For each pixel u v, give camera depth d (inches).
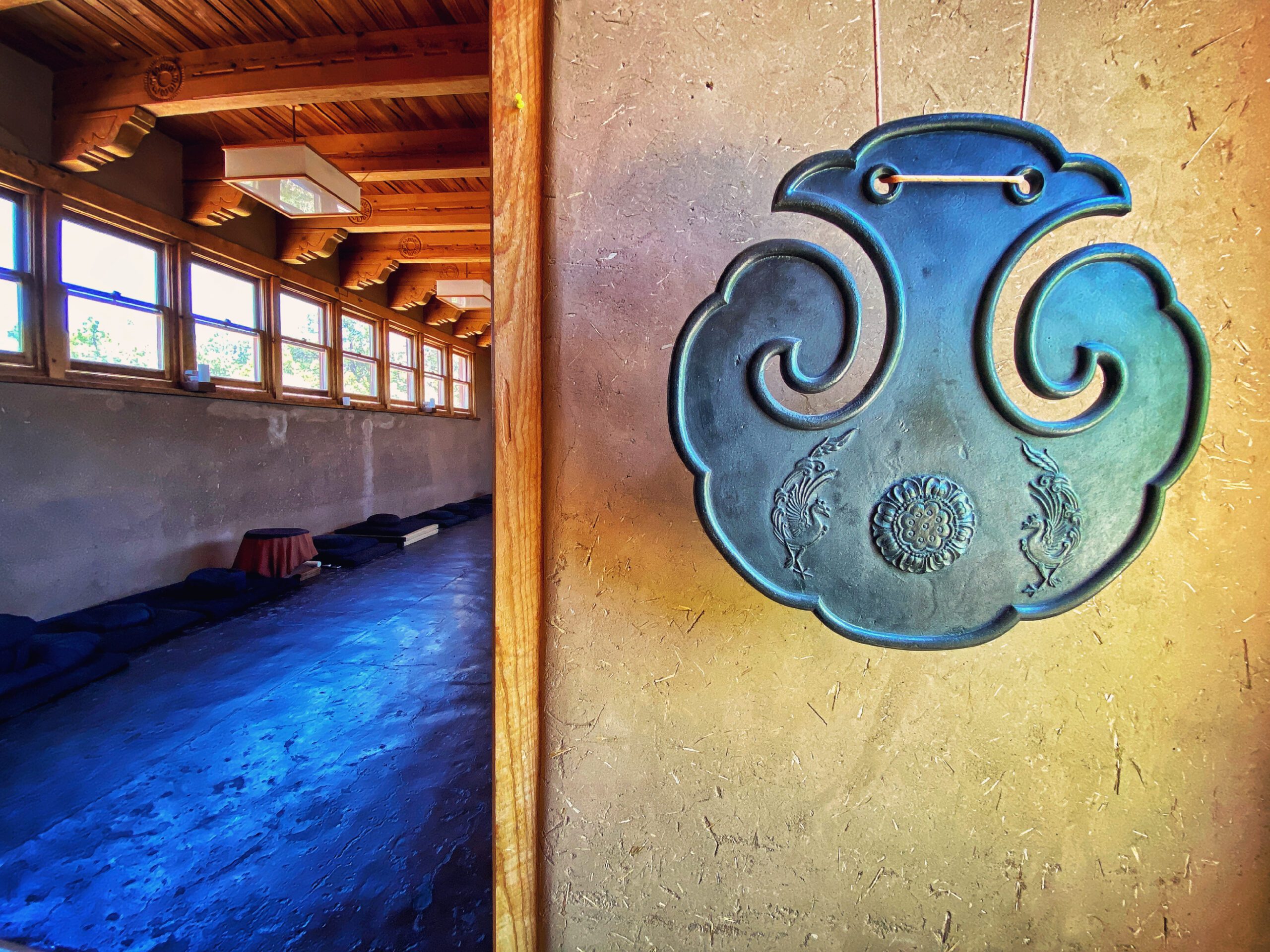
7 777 78.3
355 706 102.1
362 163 170.1
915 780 27.2
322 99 129.7
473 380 421.7
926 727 27.1
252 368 207.8
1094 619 26.3
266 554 185.6
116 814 70.1
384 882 58.9
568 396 26.5
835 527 23.6
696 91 25.4
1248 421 25.1
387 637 140.8
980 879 27.4
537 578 27.2
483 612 162.1
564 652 27.2
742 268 23.4
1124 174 24.6
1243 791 26.5
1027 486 23.4
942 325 23.1
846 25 25.0
